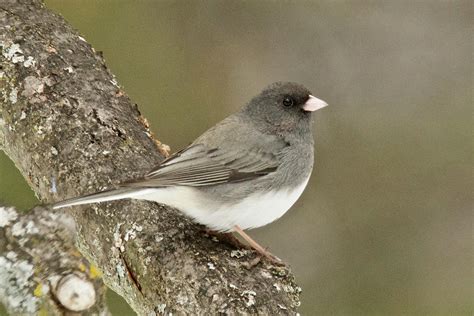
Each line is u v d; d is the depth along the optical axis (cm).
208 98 1308
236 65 1344
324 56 1392
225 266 670
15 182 1019
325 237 1258
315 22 1408
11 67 826
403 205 1268
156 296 663
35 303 670
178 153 725
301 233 1262
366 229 1257
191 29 1337
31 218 699
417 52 1402
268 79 1353
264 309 632
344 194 1284
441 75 1386
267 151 746
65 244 698
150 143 805
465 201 1268
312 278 1216
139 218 711
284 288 665
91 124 791
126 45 1284
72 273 682
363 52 1398
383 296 1192
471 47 1398
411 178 1284
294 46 1388
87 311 677
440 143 1307
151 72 1284
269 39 1377
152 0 1317
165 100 1278
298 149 765
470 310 1158
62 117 791
